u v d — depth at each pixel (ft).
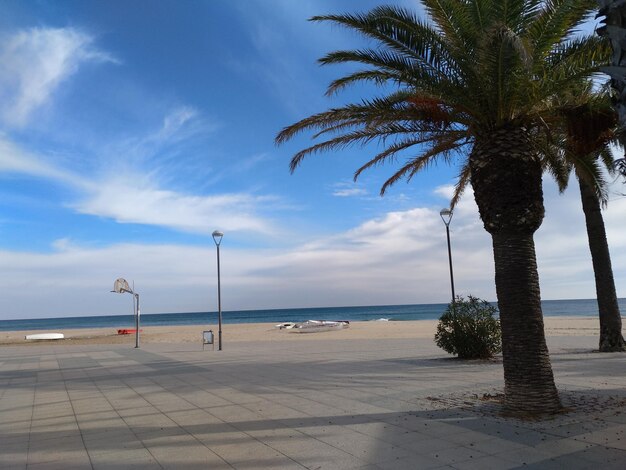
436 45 22.47
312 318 322.55
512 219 21.29
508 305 21.49
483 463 15.26
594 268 48.70
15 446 19.85
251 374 40.60
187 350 73.56
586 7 21.56
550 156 31.68
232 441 19.21
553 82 21.98
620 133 12.62
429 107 24.03
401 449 17.11
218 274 75.72
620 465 14.61
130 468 16.42
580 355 44.80
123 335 140.26
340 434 19.52
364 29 22.75
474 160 22.71
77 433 21.76
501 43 19.34
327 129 29.96
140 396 31.37
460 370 37.60
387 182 41.88
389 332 109.81
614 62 12.50
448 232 60.90
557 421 19.72
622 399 24.07
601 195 33.83
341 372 39.52
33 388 37.01
